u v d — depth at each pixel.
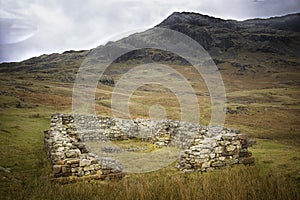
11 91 57.84
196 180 12.02
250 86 109.25
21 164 15.68
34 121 32.69
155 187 10.88
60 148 15.56
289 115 48.84
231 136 16.25
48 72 124.38
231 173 12.62
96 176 13.73
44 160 16.44
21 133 25.38
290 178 12.38
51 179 12.90
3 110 39.56
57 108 45.38
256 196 9.70
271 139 30.69
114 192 10.82
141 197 9.94
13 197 10.15
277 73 145.62
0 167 13.83
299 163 15.09
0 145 19.78
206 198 9.80
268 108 54.81
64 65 155.62
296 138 31.45
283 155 17.83
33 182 12.31
